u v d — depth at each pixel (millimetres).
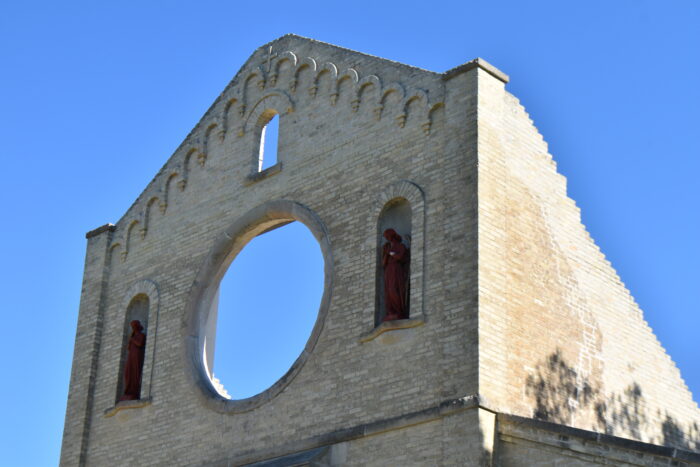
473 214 30625
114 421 37500
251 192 36969
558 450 27484
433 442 28953
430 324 30406
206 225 37906
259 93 38281
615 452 26609
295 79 37250
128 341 38906
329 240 33844
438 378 29656
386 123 33875
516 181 32312
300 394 32594
